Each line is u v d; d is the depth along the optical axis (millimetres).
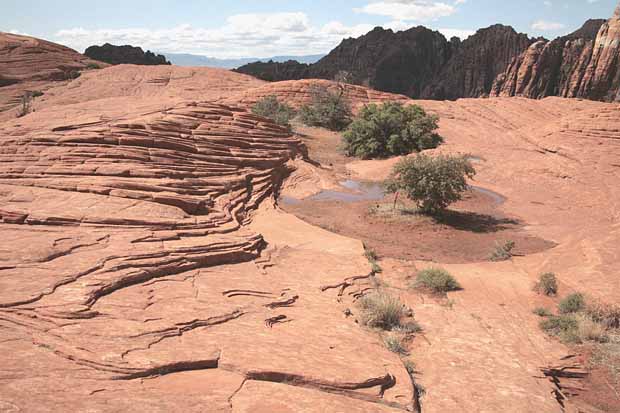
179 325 10797
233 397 8352
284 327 12211
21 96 84125
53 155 22844
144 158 24219
